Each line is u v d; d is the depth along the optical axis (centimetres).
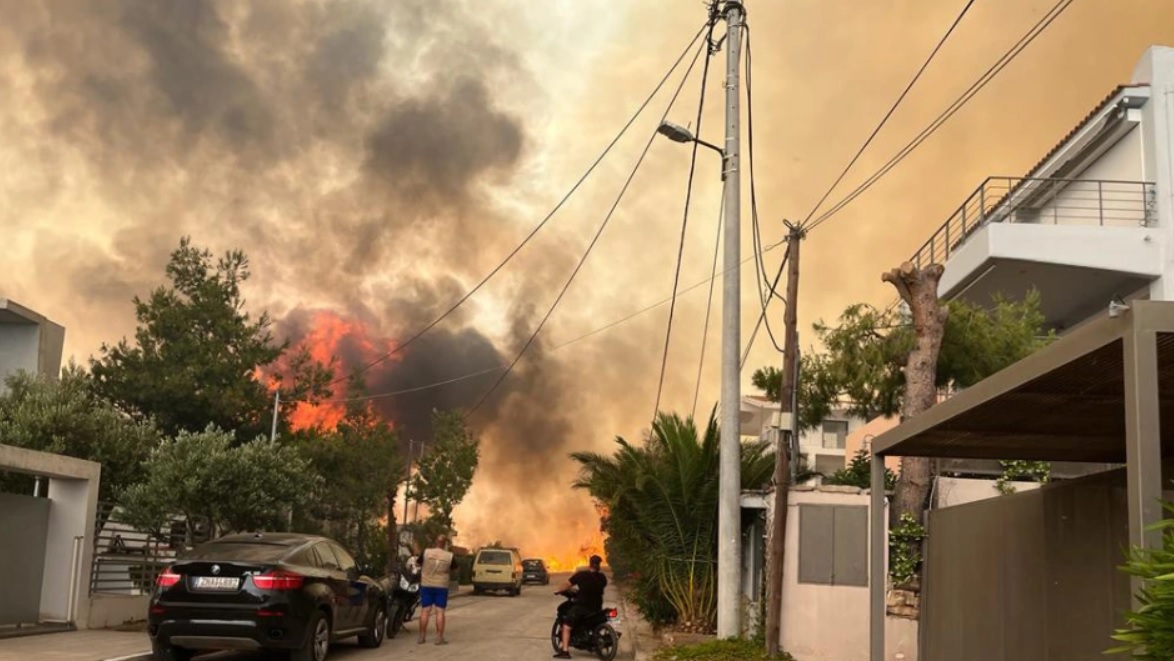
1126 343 532
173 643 1222
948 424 860
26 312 2391
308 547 1384
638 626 2139
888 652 1358
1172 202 1883
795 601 1399
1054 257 1889
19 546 1523
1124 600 771
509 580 3912
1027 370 660
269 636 1220
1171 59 1945
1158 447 511
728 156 1574
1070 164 2192
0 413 1972
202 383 3184
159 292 3228
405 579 1817
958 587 1205
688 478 1688
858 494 1413
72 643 1373
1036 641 950
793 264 1467
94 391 3102
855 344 1697
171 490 1798
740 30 1617
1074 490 873
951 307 1705
